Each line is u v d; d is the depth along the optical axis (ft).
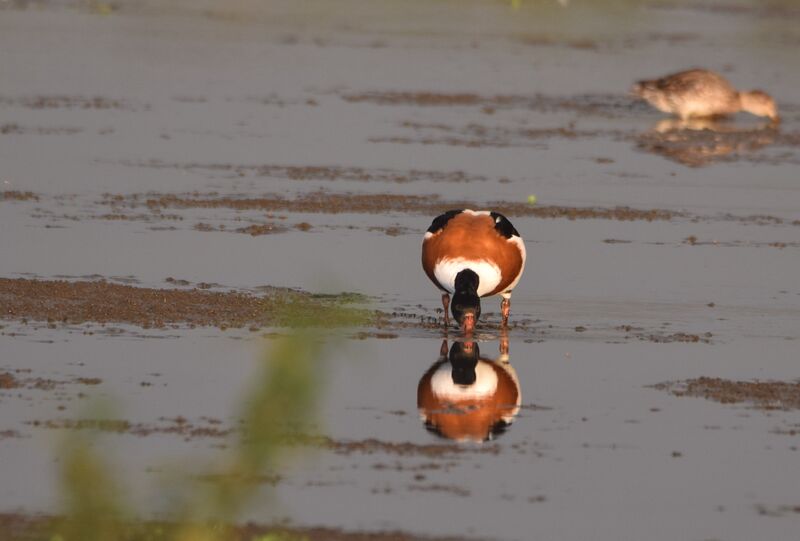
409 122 95.20
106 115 93.15
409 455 39.47
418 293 57.06
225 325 50.98
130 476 36.27
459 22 149.89
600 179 80.38
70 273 57.21
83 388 43.75
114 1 154.92
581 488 37.63
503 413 43.37
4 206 68.28
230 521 34.06
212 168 78.84
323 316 29.27
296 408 24.41
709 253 64.95
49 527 33.81
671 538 34.71
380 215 69.77
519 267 52.13
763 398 45.37
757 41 142.72
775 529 35.53
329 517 35.01
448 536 34.27
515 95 107.86
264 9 153.38
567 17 156.35
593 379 46.98
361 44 131.23
